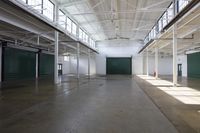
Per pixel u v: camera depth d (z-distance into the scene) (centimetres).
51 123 396
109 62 2770
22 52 1605
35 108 530
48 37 1373
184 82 1390
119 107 546
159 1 1153
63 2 1208
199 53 1862
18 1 632
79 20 1605
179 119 426
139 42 2705
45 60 2066
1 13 802
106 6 1245
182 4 1010
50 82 1370
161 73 2738
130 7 1263
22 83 1283
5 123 395
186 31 1231
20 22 950
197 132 343
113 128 364
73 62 2864
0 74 1345
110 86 1120
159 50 2402
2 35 1221
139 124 388
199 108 537
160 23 1518
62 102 618
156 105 575
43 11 1093
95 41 2773
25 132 344
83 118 432
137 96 746
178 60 2531
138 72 2722
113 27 1875
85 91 893
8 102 617
